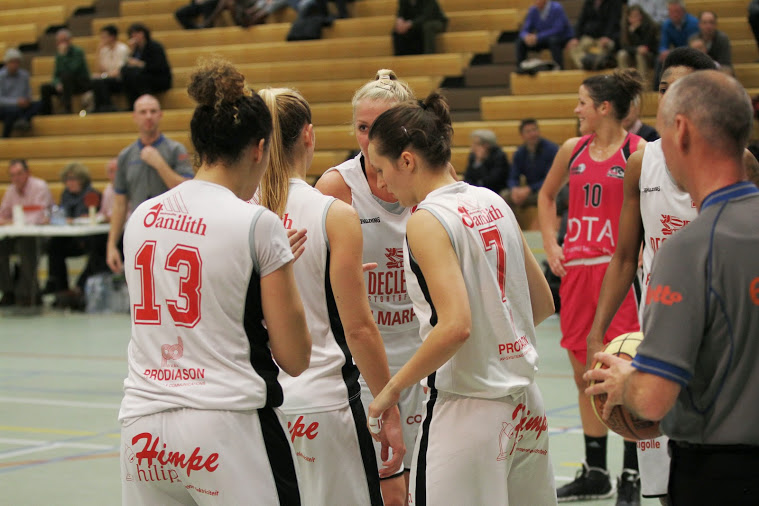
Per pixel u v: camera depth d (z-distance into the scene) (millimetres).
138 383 5152
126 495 5230
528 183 24469
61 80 34750
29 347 20234
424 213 5582
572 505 9531
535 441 6000
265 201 6254
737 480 4410
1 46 38844
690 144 4520
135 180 18047
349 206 6176
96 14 38719
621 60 26109
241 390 4996
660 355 4359
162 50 33188
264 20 35188
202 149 5203
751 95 25844
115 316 24984
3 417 13984
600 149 10156
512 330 5762
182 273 5031
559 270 10250
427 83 30078
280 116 6238
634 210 7531
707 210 4465
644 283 7688
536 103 28109
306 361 5270
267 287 5027
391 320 7531
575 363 10117
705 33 25141
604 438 9828
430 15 30953
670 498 4723
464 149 28359
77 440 12617
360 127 7262
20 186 27094
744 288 4324
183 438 4945
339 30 33281
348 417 6344
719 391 4414
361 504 6375
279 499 5094
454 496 5668
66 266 27047
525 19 29109
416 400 7469
